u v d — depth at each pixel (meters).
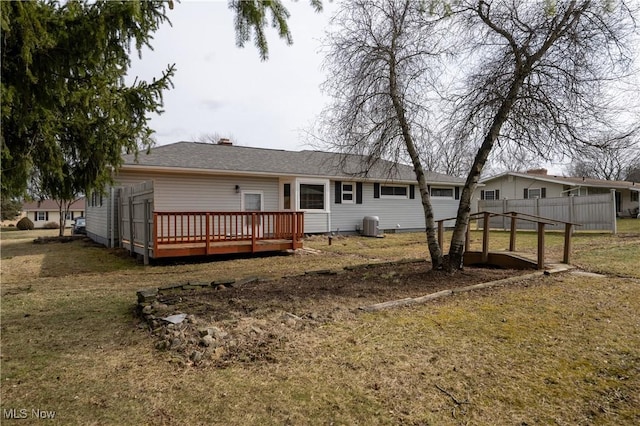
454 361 3.13
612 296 4.98
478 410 2.45
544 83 6.43
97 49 2.63
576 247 10.28
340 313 4.39
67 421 2.35
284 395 2.64
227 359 3.21
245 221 13.10
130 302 5.33
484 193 26.48
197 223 12.14
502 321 4.07
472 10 6.68
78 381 2.88
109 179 3.47
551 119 6.33
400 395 2.63
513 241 8.34
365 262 9.18
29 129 2.74
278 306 4.63
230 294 5.25
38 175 3.07
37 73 2.48
